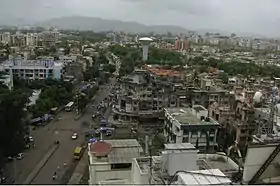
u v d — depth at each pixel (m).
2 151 53.00
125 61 169.88
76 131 78.06
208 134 59.53
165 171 22.41
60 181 52.59
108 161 30.27
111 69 162.25
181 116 64.38
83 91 113.06
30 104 85.62
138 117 86.19
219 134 63.81
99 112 95.00
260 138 23.92
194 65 169.25
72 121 86.19
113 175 29.86
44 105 88.25
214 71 142.62
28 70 121.69
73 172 56.28
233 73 150.62
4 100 56.03
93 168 29.62
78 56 164.62
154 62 174.25
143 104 88.31
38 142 70.06
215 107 72.38
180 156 22.55
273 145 16.17
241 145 61.00
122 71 148.50
